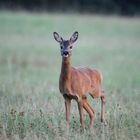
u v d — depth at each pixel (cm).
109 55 4181
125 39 5122
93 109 1733
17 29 5281
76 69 1641
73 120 1623
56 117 1619
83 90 1623
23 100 1881
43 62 3775
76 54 4181
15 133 1509
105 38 5109
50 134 1484
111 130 1530
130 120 1603
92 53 4266
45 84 2456
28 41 4725
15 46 4453
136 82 2800
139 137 1480
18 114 1608
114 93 2105
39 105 1755
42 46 4516
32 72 3219
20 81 2639
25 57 3947
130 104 1872
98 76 1738
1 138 1455
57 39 1630
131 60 3916
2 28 5291
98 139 1433
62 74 1587
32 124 1556
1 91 2153
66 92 1588
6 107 1734
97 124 1609
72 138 1441
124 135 1473
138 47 4706
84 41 4847
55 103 1783
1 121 1584
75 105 1820
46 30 5303
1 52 4128
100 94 1744
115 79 2866
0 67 3403
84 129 1512
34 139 1428
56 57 4044
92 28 5569
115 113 1653
